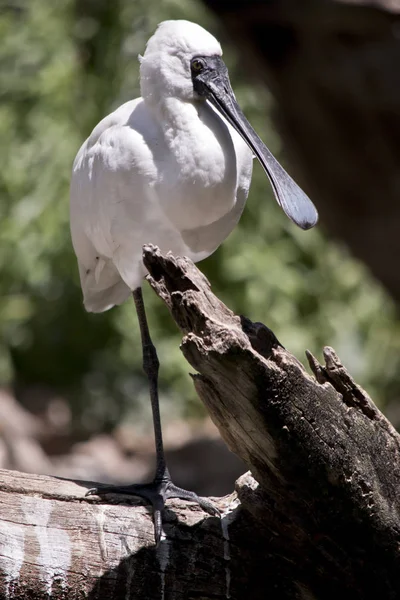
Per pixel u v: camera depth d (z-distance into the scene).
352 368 15.85
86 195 7.36
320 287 16.20
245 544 6.07
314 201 12.81
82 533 6.09
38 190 15.26
